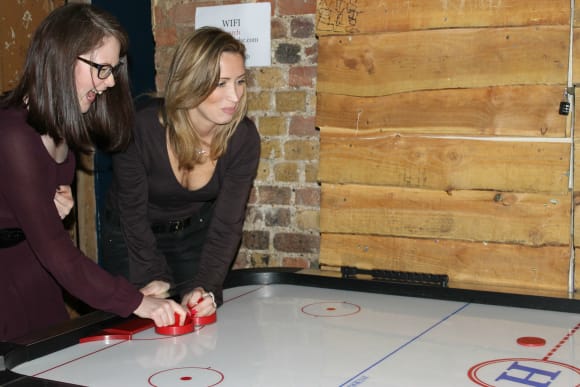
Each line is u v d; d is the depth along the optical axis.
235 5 2.43
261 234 2.51
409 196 2.21
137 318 1.66
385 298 1.91
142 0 3.21
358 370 1.33
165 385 1.26
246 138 1.93
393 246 2.25
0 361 1.27
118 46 1.53
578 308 1.74
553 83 2.01
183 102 1.73
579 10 1.97
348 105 2.26
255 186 2.50
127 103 1.74
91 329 1.54
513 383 1.25
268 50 2.41
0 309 1.71
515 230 2.09
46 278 1.82
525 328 1.61
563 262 2.05
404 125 2.19
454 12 2.10
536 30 2.02
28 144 1.47
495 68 2.07
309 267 2.46
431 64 2.14
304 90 2.39
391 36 2.18
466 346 1.47
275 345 1.49
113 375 1.31
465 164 2.13
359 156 2.26
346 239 2.32
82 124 1.51
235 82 1.74
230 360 1.39
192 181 1.97
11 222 1.69
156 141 1.85
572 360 1.37
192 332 1.59
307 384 1.25
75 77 1.47
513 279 2.11
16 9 2.71
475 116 2.10
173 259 2.20
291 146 2.43
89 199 3.13
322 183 2.33
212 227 1.96
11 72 2.70
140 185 1.90
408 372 1.31
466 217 2.15
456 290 1.87
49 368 1.35
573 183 2.03
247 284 2.06
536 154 2.05
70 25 1.45
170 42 2.54
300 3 2.35
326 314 1.74
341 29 2.24
